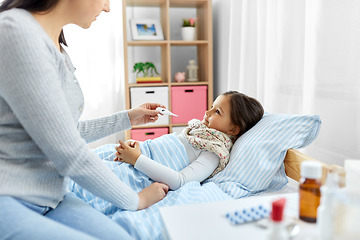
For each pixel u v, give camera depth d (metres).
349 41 1.11
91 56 2.52
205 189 0.94
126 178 1.05
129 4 2.62
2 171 0.64
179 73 2.65
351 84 1.12
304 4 1.38
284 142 1.08
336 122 1.19
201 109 2.56
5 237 0.55
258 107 1.28
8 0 0.69
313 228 0.53
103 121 1.09
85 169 0.68
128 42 2.39
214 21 2.75
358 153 1.10
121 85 2.70
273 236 0.43
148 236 0.75
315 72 1.26
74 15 0.75
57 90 0.65
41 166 0.70
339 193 0.47
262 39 1.74
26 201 0.66
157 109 1.17
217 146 1.17
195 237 0.51
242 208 0.61
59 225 0.58
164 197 0.96
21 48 0.60
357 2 1.08
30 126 0.62
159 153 1.19
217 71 2.72
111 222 0.71
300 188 0.57
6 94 0.61
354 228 0.45
